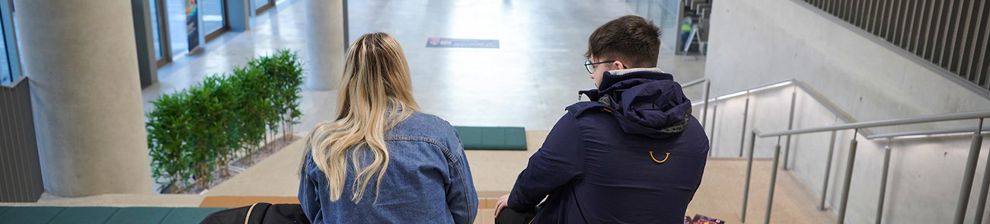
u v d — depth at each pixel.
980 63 4.09
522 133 7.86
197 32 14.36
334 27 11.16
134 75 5.39
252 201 4.78
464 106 10.96
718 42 9.52
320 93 11.24
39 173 5.71
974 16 4.19
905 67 4.70
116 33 5.13
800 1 6.68
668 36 16.30
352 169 1.77
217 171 7.13
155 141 6.25
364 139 1.79
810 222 5.29
